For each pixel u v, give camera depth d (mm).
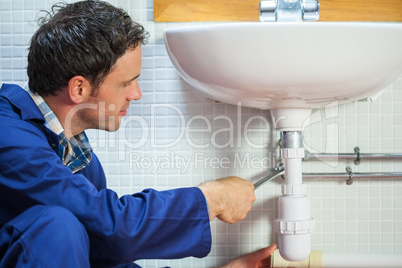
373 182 1439
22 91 1019
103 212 905
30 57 1037
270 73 1003
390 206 1437
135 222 925
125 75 1042
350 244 1442
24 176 905
